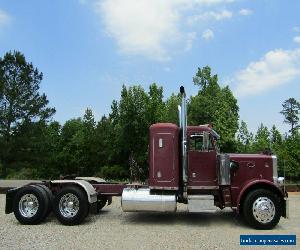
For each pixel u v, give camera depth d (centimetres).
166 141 1191
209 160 1187
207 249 845
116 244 889
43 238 955
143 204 1169
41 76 4441
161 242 912
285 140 3925
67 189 1162
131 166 1388
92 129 5288
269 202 1103
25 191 1177
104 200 1370
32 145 4162
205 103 4278
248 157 1190
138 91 4453
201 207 1157
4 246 862
